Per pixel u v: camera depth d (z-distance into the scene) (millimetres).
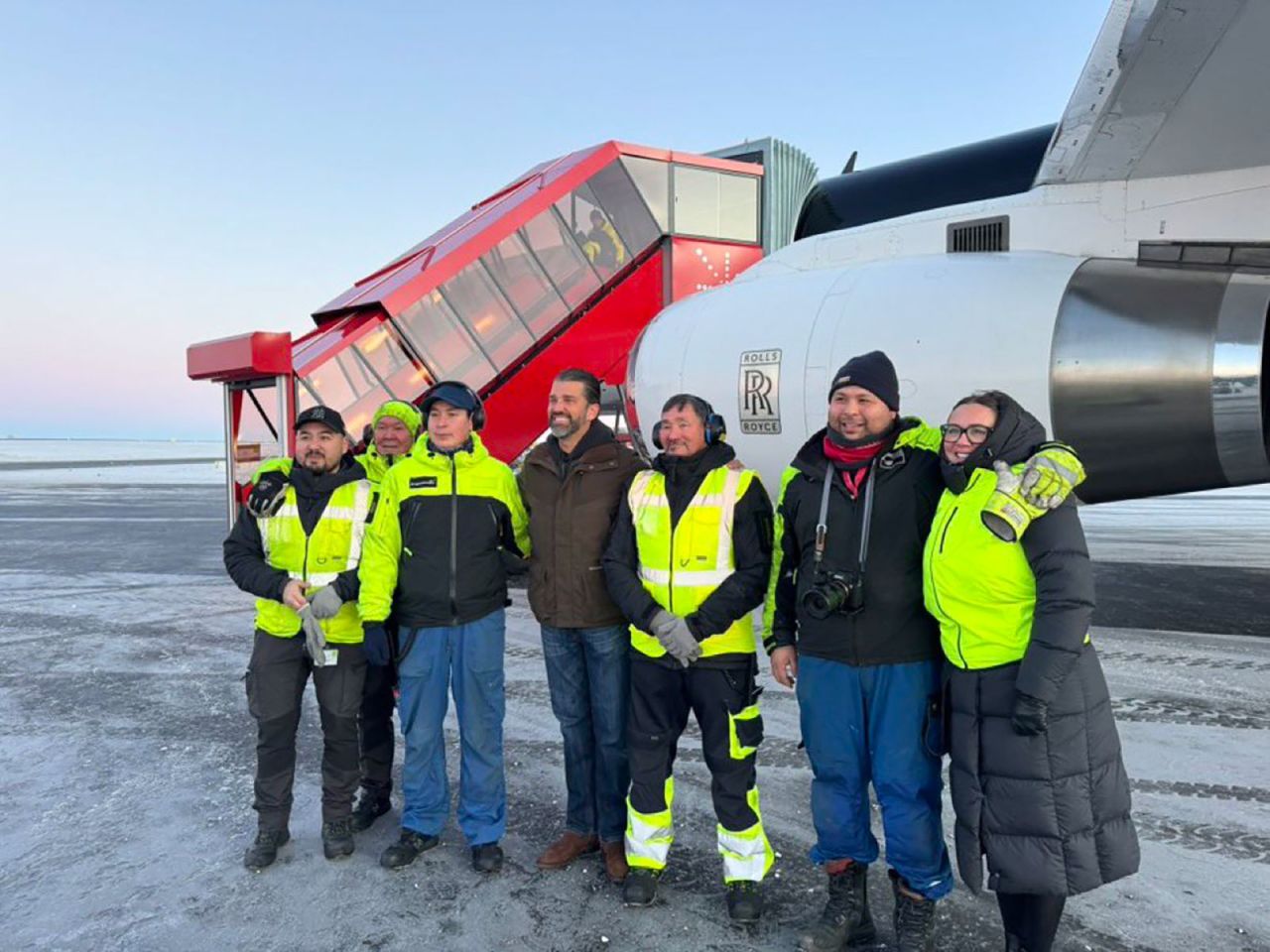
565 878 2918
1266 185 4863
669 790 2795
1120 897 2643
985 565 2139
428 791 3055
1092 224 5281
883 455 2412
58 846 3170
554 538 2949
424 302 8664
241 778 3816
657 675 2730
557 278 9508
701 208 10617
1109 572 8625
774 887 2811
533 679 5328
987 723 2172
